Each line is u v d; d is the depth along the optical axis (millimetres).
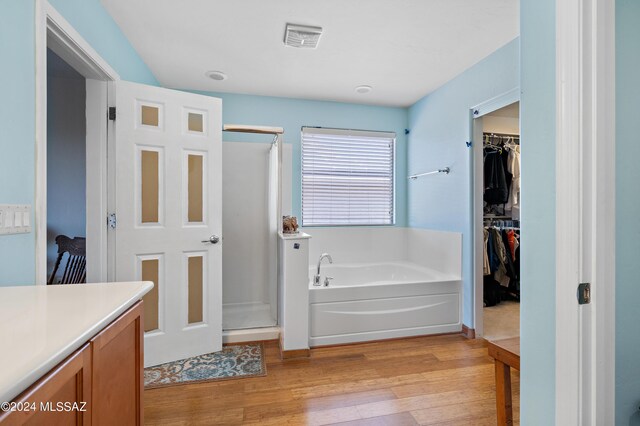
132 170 2141
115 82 2080
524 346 975
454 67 2807
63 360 608
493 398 1846
